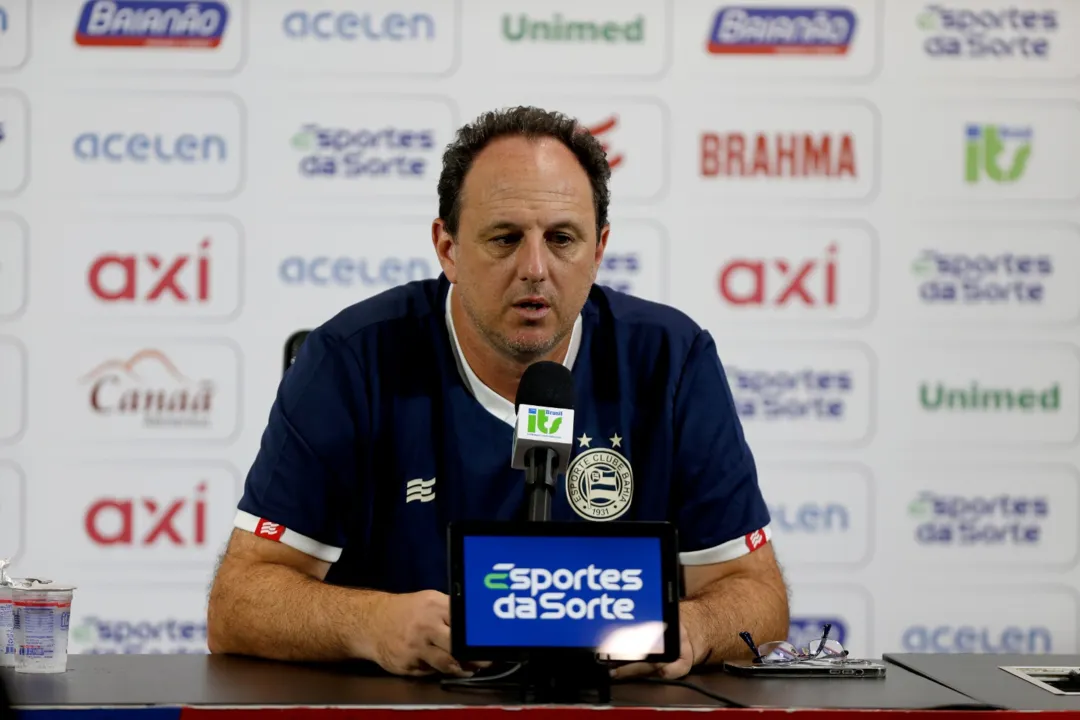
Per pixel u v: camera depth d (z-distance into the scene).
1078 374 7.74
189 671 3.88
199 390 7.61
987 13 7.73
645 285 7.69
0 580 4.01
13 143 7.54
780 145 7.70
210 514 7.61
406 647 3.74
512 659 3.39
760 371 7.69
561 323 4.36
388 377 4.84
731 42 7.69
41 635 3.81
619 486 4.88
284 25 7.61
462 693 3.48
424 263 7.65
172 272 7.60
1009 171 7.73
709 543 4.85
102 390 7.58
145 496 7.59
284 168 7.61
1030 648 7.73
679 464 4.92
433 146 7.64
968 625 7.73
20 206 7.54
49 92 7.55
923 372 7.73
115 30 7.57
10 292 7.54
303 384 4.77
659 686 3.65
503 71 7.65
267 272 7.61
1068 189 7.75
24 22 7.54
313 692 3.47
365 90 7.63
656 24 7.68
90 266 7.57
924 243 7.72
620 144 7.69
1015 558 7.73
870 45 7.71
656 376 4.99
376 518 4.82
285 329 7.63
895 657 4.36
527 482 3.72
